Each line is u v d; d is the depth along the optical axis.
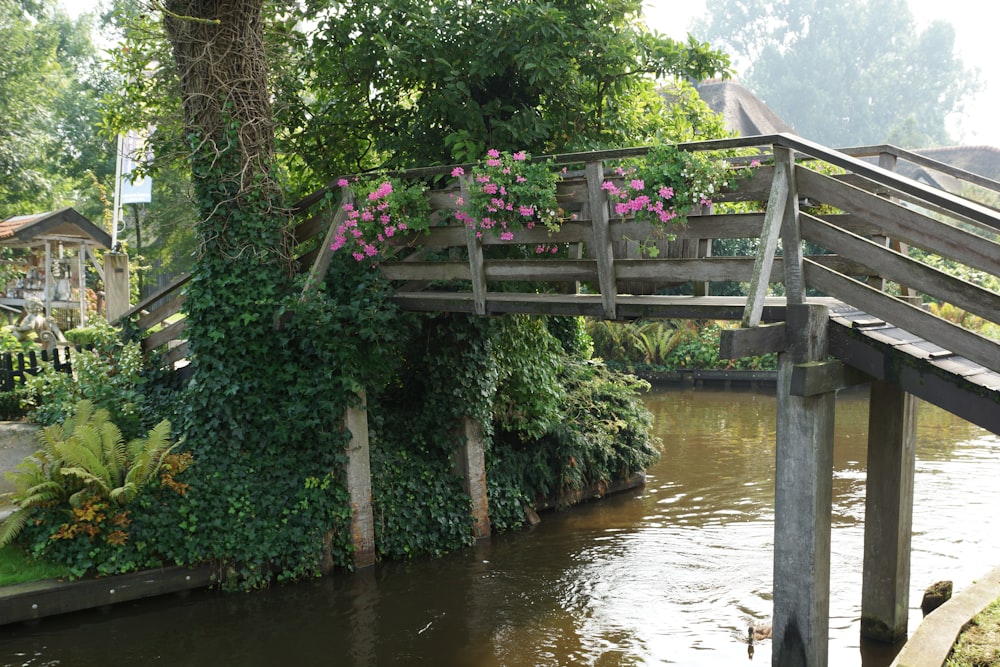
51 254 20.25
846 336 6.04
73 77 39.66
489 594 8.73
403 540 9.88
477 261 8.28
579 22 11.02
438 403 10.44
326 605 8.40
